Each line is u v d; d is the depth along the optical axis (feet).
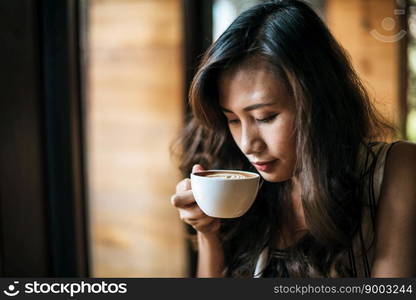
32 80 3.39
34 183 3.45
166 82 7.38
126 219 8.38
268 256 3.07
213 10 6.24
